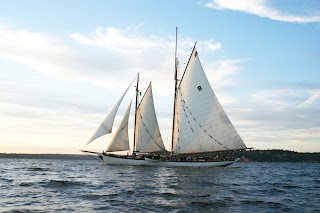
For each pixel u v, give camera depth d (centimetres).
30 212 1859
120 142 6181
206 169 5744
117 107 6122
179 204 2091
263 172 6372
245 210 1955
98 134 6047
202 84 5953
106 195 2484
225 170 5831
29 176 4597
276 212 1931
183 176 4253
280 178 4772
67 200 2266
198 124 6072
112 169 5678
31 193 2645
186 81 6147
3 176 4594
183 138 6212
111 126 6066
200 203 2134
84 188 2970
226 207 2025
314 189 3275
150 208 1962
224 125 5872
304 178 4978
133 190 2780
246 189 3020
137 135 6494
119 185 3188
